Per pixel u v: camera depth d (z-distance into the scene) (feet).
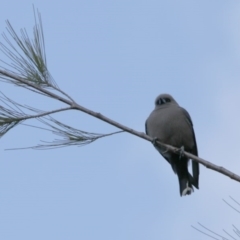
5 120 20.40
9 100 20.67
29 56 21.25
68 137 20.89
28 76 21.22
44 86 21.84
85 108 22.04
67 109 21.76
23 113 20.70
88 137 21.24
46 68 21.63
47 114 21.12
